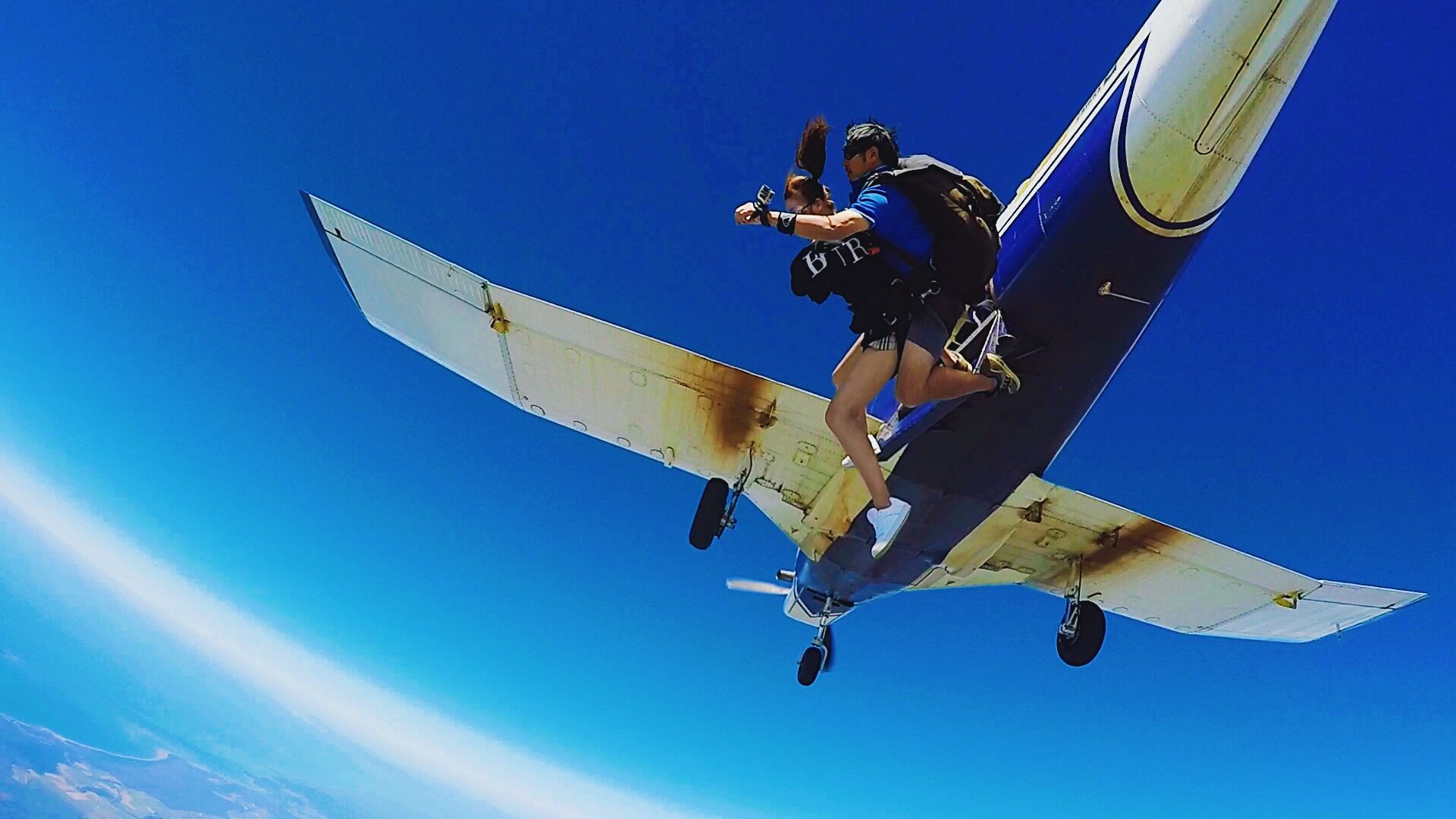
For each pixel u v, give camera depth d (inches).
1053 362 200.7
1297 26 145.6
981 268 115.3
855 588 335.3
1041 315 195.5
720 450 286.5
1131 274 185.9
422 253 232.2
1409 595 309.4
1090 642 315.6
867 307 113.3
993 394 151.7
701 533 292.5
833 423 116.0
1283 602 328.8
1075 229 186.2
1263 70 152.3
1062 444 223.9
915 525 267.6
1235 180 169.9
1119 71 179.8
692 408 269.9
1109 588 343.6
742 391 256.8
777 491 296.4
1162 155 167.6
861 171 125.0
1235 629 366.9
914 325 114.4
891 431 222.4
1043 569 333.7
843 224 108.9
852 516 289.4
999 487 239.3
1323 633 356.2
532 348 261.6
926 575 305.3
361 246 245.0
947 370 127.4
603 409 283.6
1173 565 320.5
